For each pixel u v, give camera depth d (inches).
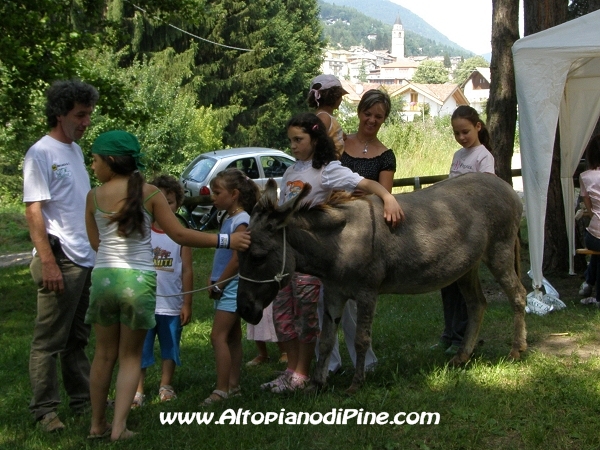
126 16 1301.7
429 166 903.1
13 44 386.6
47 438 183.6
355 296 204.4
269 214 191.0
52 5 415.5
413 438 173.8
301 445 171.5
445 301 251.6
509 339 260.2
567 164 354.0
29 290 453.1
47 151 186.1
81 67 434.3
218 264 213.5
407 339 271.7
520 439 171.5
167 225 176.6
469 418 182.7
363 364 206.1
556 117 297.0
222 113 1378.0
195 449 171.8
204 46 1392.7
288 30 1571.1
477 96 4205.2
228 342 215.0
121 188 173.3
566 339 258.2
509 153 398.3
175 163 900.0
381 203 207.5
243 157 657.0
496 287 367.2
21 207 876.6
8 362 278.4
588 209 312.2
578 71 337.4
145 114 467.5
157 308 215.3
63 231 188.2
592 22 293.1
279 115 1491.1
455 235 215.2
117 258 172.1
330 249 197.6
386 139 1012.5
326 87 218.4
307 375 214.7
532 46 294.0
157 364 261.1
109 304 171.5
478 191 226.5
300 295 208.5
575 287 354.6
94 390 178.5
